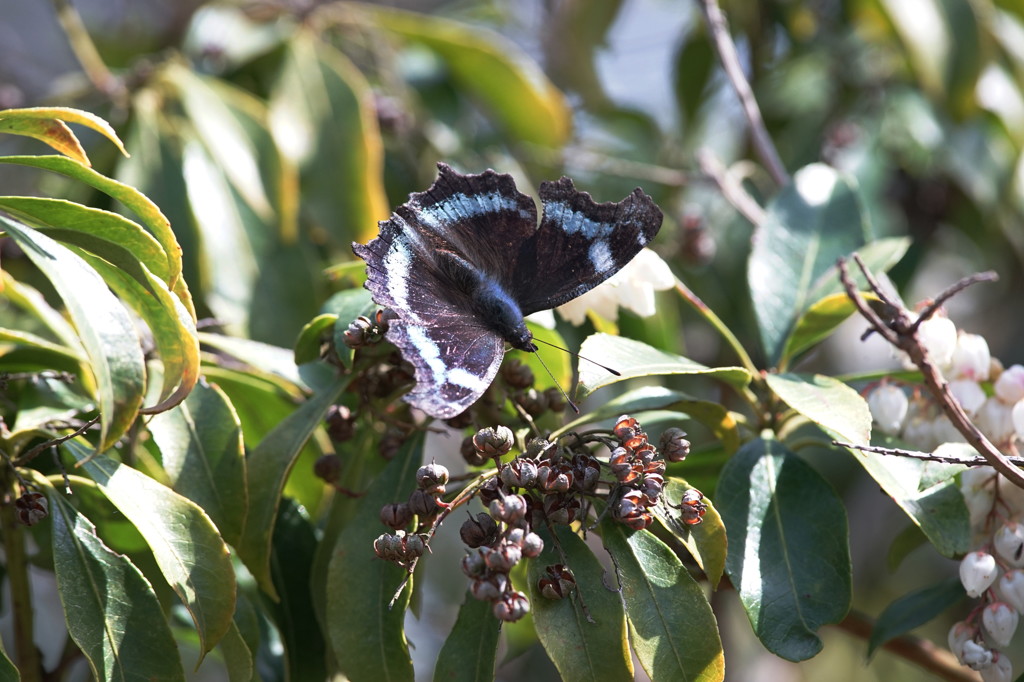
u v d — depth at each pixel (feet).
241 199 3.83
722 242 4.27
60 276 3.38
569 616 3.43
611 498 3.43
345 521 3.57
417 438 3.55
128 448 3.54
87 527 3.46
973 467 3.50
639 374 3.45
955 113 4.17
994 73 4.38
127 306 3.58
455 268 3.50
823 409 3.47
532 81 4.11
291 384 3.63
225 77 3.98
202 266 3.79
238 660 3.46
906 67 4.46
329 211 3.87
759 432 3.58
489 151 4.17
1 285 3.56
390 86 4.05
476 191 3.53
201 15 3.97
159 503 3.45
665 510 3.45
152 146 3.82
